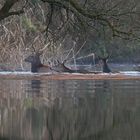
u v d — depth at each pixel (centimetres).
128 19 3259
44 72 8619
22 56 9962
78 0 3350
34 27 8794
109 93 3966
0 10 3344
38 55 8875
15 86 5119
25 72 8856
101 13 3222
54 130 1977
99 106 2822
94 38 3522
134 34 3259
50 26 3766
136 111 2523
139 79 6725
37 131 1934
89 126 2047
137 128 1970
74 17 3409
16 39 9762
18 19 9425
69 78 6969
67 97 3544
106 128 1978
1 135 1880
